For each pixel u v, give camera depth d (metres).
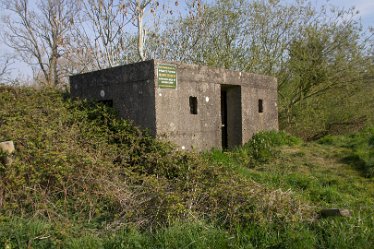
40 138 5.90
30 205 4.96
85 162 5.57
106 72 7.86
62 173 5.26
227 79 8.48
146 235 4.41
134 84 7.28
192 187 5.31
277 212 4.77
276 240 4.35
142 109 7.14
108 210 5.08
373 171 7.14
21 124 6.54
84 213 4.96
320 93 15.57
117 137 6.95
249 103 9.12
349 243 4.29
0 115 6.86
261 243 4.33
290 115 15.41
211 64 14.41
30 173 5.23
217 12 15.16
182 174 5.80
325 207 5.29
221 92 9.16
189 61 15.04
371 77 15.10
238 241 4.32
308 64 15.16
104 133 6.96
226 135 9.14
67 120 7.12
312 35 15.20
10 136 5.89
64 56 17.61
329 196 5.93
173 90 7.24
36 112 7.33
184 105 7.46
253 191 5.14
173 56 14.95
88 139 6.68
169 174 6.05
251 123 9.15
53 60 19.25
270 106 9.95
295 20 15.58
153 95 6.93
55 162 5.31
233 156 7.93
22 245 4.18
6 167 5.21
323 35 15.23
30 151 5.52
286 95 15.52
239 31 15.46
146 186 5.46
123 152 6.56
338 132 15.69
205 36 15.15
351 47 15.07
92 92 8.22
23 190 5.04
